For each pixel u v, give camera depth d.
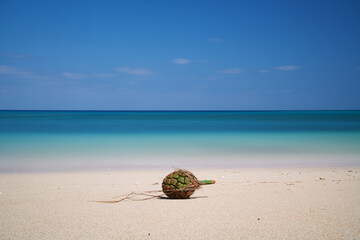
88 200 6.50
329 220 4.85
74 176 10.55
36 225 4.70
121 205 5.98
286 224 4.68
